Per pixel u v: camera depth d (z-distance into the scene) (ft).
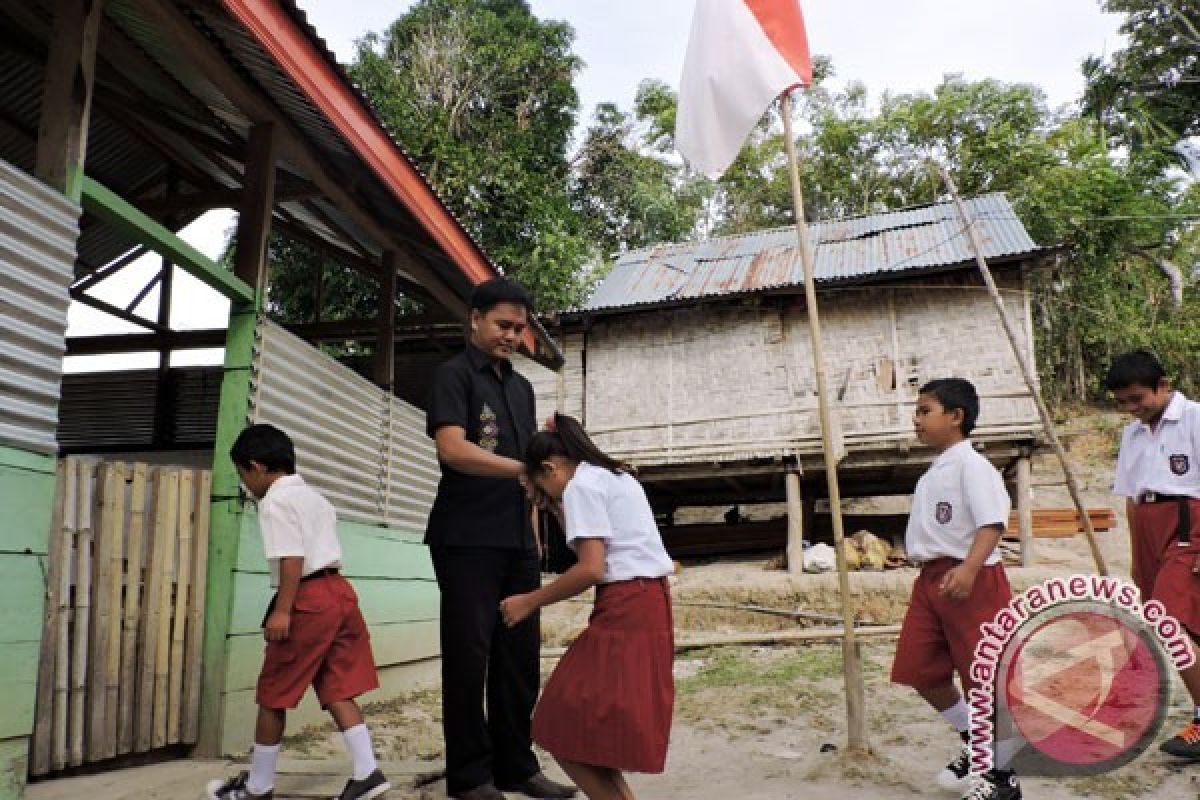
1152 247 71.10
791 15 14.88
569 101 64.28
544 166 63.31
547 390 47.98
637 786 12.61
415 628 22.33
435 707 19.98
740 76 14.83
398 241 21.98
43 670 11.61
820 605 33.71
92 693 12.36
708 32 15.17
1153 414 13.56
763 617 33.78
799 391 43.52
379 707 19.80
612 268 53.93
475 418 12.01
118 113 19.85
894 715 16.89
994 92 73.82
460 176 51.37
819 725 16.35
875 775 12.33
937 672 11.69
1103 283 67.56
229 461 15.08
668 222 71.51
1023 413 38.86
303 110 15.84
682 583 37.65
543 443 9.22
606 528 8.59
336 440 19.01
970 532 11.41
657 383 46.16
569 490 8.76
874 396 42.24
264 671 11.16
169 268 23.76
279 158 17.90
